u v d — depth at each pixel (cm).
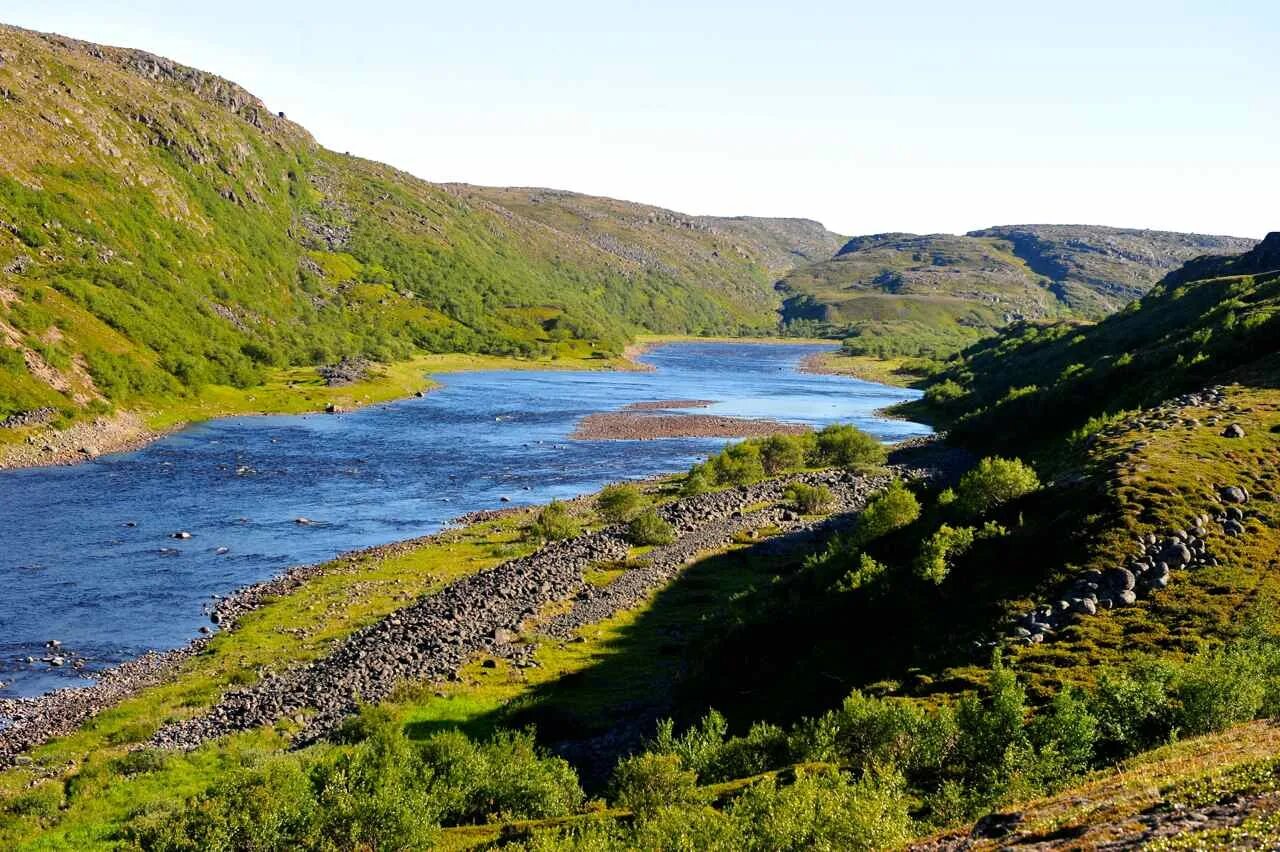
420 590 6662
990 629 3809
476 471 11712
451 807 3284
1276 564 3841
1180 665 3044
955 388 18450
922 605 4362
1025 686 3219
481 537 8262
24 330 13700
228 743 4181
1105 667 3222
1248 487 4478
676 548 7656
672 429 15612
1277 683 2688
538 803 3297
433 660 5216
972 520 5197
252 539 8206
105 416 13100
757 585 6575
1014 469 5522
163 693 4884
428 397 19788
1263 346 8106
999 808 2277
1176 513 4172
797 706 3919
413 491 10412
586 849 2541
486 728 4381
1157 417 6062
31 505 9138
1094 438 5969
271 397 17188
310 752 3922
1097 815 1883
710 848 2419
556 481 11156
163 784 3762
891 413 18012
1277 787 1739
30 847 3244
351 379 19488
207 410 15625
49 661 5412
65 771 3984
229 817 3067
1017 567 4262
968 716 2845
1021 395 12431
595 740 4244
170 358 16288
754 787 2759
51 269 16888
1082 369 12950
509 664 5216
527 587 6444
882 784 2589
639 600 6397
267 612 6247
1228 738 2333
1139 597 3772
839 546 6059
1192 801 1798
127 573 7106
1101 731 2706
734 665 4734
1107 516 4253
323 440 13775
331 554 7800
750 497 9456
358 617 6094
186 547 7875
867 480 10350
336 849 2928
